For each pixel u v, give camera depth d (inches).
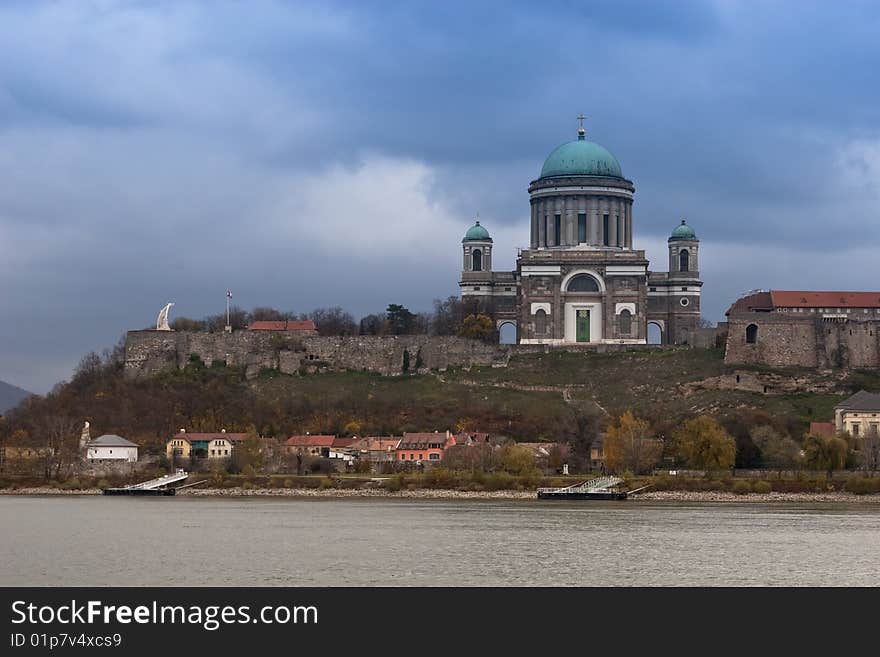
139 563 6535.4
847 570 6348.4
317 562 6550.2
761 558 6712.6
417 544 7209.6
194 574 6195.9
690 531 7859.3
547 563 6535.4
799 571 6323.8
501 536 7573.8
